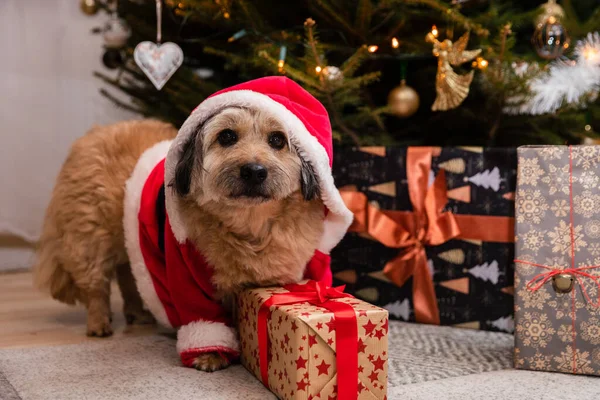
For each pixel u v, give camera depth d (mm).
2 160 3750
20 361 1845
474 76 2545
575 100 2549
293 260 1792
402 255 2322
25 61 3787
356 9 2508
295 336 1449
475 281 2242
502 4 2766
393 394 1600
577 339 1761
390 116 2895
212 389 1633
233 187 1663
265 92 1813
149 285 1942
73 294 2225
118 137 2203
